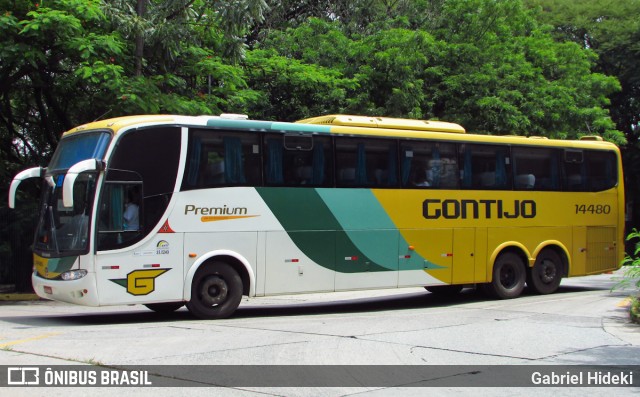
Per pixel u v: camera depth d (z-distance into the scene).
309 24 25.09
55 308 15.03
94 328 10.67
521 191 15.51
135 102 15.58
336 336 9.88
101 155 11.02
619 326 11.00
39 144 21.44
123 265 10.91
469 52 23.61
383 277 13.45
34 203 18.52
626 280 12.98
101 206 10.84
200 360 7.91
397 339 9.65
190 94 18.17
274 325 11.17
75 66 17.09
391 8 27.50
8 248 18.03
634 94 35.72
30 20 15.66
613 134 26.03
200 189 11.64
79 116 19.20
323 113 21.80
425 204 14.04
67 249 10.95
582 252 16.52
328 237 12.80
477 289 17.09
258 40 27.17
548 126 24.14
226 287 11.92
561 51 26.91
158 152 11.36
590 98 26.38
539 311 13.16
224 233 11.79
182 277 11.40
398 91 21.50
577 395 6.60
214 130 11.88
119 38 16.61
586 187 16.70
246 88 20.30
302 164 12.68
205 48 18.59
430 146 14.27
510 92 23.06
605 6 34.94
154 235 11.19
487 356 8.43
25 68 16.84
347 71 22.97
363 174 13.32
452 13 24.70
